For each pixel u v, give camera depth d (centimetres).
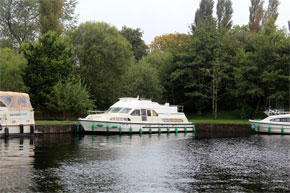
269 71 5716
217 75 6006
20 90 4709
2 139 3300
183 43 7275
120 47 6038
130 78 5912
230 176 1894
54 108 4631
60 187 1619
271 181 1795
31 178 1764
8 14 6209
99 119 3984
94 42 6050
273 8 7888
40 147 2816
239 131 4759
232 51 6594
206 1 7844
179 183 1730
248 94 5975
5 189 1573
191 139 3700
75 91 4753
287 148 2992
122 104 4262
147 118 4266
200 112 6694
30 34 6444
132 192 1570
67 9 6669
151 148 2898
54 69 4969
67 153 2531
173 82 6825
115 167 2073
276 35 5794
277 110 5503
